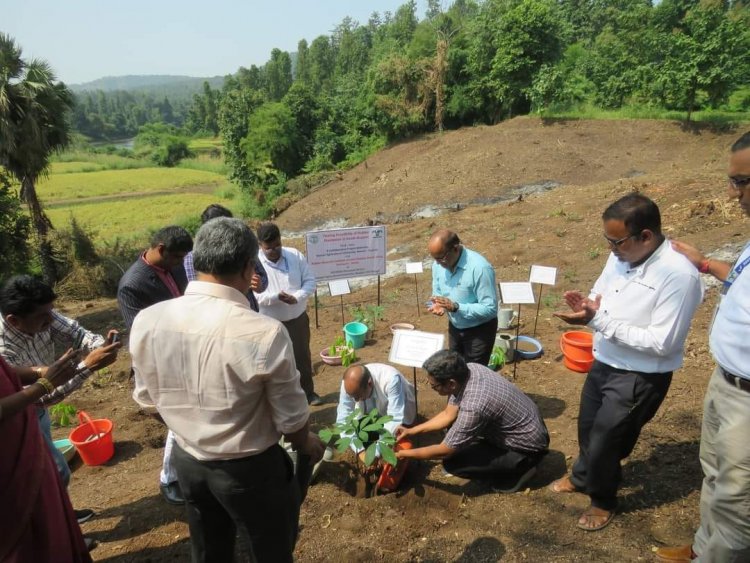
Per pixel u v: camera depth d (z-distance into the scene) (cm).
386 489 340
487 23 2528
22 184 1564
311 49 8975
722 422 211
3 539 213
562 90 2288
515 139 2105
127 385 629
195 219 2472
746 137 196
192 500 210
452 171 1964
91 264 1648
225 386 182
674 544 276
